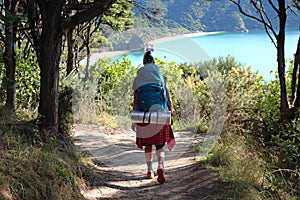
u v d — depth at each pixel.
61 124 11.91
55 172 8.73
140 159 11.86
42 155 9.05
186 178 10.34
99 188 9.62
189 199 9.06
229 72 17.34
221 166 10.89
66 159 9.83
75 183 9.01
